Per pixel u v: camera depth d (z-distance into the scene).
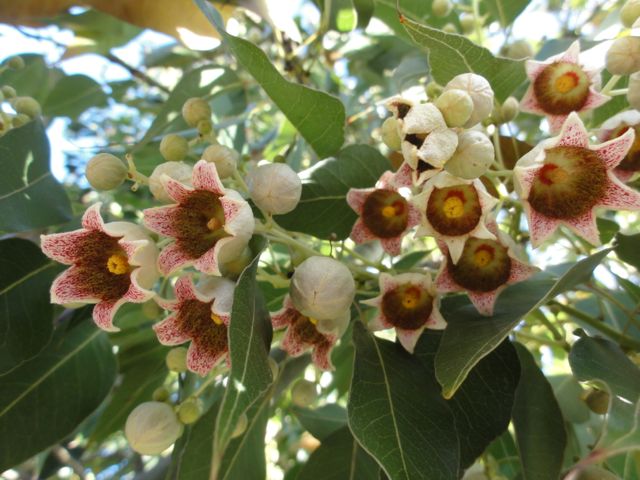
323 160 0.12
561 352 0.20
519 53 0.16
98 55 0.22
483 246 0.10
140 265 0.09
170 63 0.24
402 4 0.17
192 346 0.09
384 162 0.12
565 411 0.14
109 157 0.11
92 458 0.25
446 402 0.10
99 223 0.09
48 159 0.12
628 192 0.09
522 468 0.10
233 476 0.11
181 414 0.11
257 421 0.12
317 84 0.22
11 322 0.11
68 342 0.13
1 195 0.11
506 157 0.13
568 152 0.09
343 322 0.10
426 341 0.11
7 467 0.12
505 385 0.10
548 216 0.09
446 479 0.09
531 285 0.11
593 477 0.10
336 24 0.17
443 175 0.09
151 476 0.15
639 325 0.12
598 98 0.11
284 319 0.10
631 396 0.09
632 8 0.11
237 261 0.09
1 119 0.13
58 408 0.13
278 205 0.10
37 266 0.12
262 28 0.21
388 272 0.11
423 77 0.16
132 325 0.16
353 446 0.12
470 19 0.18
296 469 0.17
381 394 0.10
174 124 0.16
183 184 0.09
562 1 0.25
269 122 0.27
